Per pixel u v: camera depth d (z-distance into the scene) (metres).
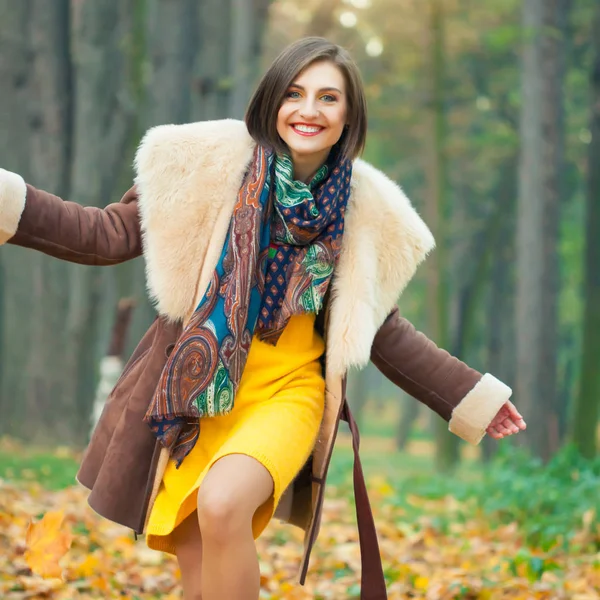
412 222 4.45
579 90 33.94
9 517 7.16
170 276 4.18
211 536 3.86
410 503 11.75
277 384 4.25
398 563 7.62
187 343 4.06
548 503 10.23
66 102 20.86
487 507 10.54
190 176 4.18
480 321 46.56
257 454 3.97
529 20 23.16
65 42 20.89
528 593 6.43
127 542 7.48
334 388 4.35
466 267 40.50
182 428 4.22
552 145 23.23
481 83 35.12
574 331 43.72
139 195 4.22
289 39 25.81
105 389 12.30
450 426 4.71
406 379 4.67
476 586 6.51
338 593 6.64
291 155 4.29
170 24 21.98
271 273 4.17
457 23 30.95
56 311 20.42
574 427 22.52
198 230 4.20
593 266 22.58
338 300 4.32
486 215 41.25
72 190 20.61
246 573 3.87
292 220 4.12
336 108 4.22
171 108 21.98
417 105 31.31
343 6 26.11
